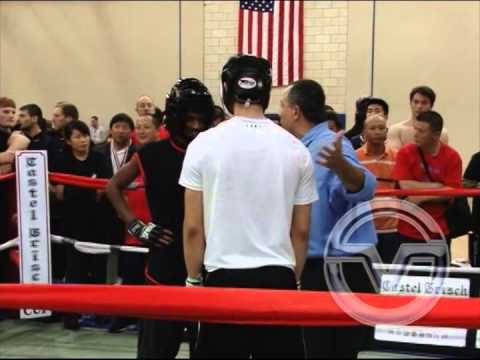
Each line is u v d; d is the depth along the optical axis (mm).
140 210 4836
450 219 4812
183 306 1980
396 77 8930
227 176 2062
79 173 5242
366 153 4859
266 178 2082
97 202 5230
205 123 2768
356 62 9031
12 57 10008
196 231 2137
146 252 4758
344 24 9031
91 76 9859
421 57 8828
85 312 2020
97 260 5320
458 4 8656
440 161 4691
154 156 2799
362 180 2557
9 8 9977
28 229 4480
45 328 5066
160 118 5594
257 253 2070
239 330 2055
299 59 9078
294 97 2803
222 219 2066
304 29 9117
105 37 9805
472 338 4160
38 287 2035
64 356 4309
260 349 2082
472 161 5016
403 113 8930
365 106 5512
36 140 5477
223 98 2213
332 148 2461
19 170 4449
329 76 9109
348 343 2809
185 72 9617
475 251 5074
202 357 2086
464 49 8672
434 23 8758
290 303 1978
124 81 9789
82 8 9828
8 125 5297
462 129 8711
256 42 9109
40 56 9969
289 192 2123
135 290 1998
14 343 4645
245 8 9117
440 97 8773
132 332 4980
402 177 4684
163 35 9648
